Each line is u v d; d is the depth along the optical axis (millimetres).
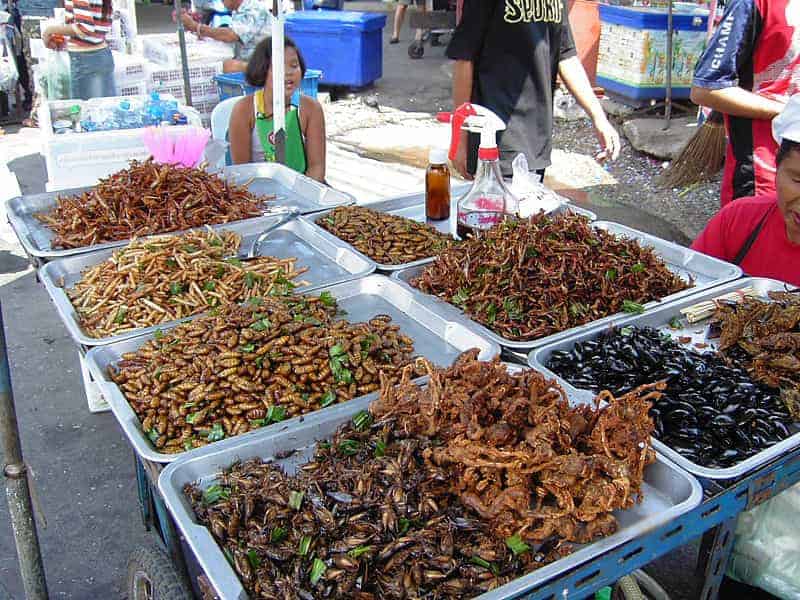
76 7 6129
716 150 6309
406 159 7418
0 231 6090
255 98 4234
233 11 7746
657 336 2146
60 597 2791
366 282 2520
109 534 3107
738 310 2174
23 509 2068
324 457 1654
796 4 2938
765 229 2682
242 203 3158
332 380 1942
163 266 2523
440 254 2520
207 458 1643
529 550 1396
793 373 1924
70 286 2574
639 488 1523
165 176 3039
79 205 2943
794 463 1697
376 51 9969
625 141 7828
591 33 8453
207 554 1376
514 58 3584
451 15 11852
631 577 2168
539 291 2270
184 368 1933
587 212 3012
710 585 1866
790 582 2102
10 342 4559
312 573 1354
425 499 1466
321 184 3441
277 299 2238
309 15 9852
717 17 5930
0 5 9227
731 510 1590
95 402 3838
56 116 4707
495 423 1550
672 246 2725
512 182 3137
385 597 1329
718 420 1758
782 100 3055
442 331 2270
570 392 1841
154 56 7359
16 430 2000
